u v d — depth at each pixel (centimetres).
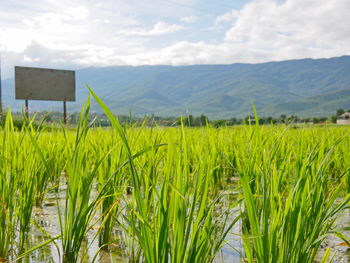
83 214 227
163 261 175
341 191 466
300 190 201
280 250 191
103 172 335
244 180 177
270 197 209
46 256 267
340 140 260
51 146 511
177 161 188
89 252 282
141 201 174
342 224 345
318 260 268
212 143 445
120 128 171
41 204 431
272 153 264
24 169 313
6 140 322
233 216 377
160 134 362
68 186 228
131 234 258
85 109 238
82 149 227
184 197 174
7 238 265
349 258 271
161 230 173
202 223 199
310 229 209
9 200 276
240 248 294
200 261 187
